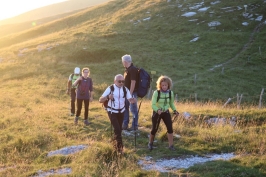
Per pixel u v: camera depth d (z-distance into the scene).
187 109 14.77
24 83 29.41
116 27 51.22
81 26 57.66
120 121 8.59
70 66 36.06
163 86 8.52
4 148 9.34
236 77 32.88
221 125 11.13
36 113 14.24
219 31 46.03
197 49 40.88
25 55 41.81
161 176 7.04
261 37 42.59
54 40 47.00
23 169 7.79
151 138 8.89
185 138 9.77
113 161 7.76
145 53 39.62
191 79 32.00
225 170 7.21
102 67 35.47
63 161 8.13
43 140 9.87
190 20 50.19
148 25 50.44
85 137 10.30
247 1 54.38
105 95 8.38
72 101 14.09
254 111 12.64
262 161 7.64
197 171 7.34
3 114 15.15
